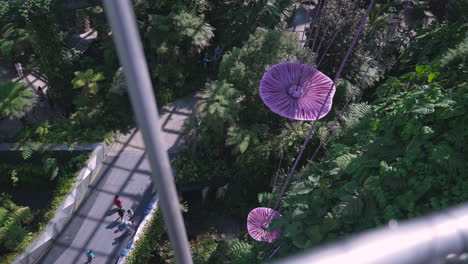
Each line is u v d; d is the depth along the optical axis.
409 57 18.30
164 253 16.66
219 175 18.61
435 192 7.68
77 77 20.97
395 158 8.88
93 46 26.33
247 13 20.70
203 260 16.44
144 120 1.48
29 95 19.83
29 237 16.36
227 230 18.02
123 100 20.92
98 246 16.72
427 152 8.14
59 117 21.94
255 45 17.81
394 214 7.67
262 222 11.27
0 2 17.92
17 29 23.61
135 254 16.06
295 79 11.21
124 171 19.08
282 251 9.59
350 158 9.76
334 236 8.42
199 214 18.55
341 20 18.22
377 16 19.52
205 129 17.45
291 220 9.75
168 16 21.28
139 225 17.16
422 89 9.29
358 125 13.30
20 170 19.52
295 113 10.48
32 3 17.92
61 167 19.20
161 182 1.67
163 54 21.47
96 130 19.84
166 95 21.39
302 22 24.98
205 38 21.69
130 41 1.33
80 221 17.48
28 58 24.72
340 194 9.17
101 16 24.56
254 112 17.94
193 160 18.59
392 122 9.50
